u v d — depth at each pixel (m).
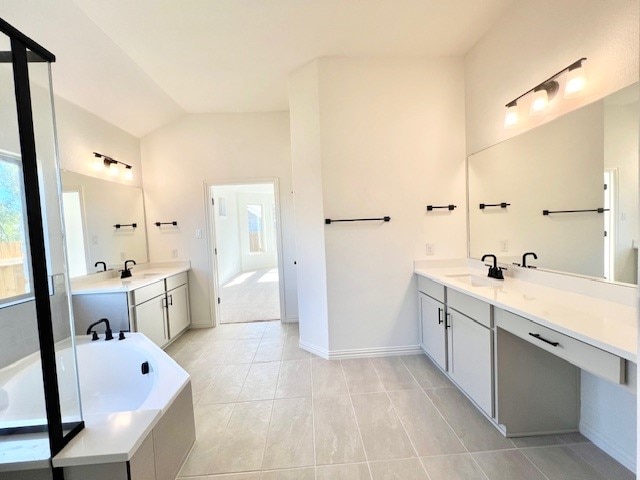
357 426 1.92
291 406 2.15
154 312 3.15
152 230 4.02
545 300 1.72
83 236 2.95
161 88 3.22
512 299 1.77
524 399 1.79
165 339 3.36
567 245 1.85
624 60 1.49
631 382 1.09
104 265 3.22
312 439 1.82
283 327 3.94
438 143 2.85
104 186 3.27
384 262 2.87
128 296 2.74
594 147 1.65
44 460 1.15
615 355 1.11
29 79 1.21
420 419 1.97
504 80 2.31
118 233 3.47
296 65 2.85
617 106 1.52
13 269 1.43
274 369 2.73
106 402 2.17
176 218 4.00
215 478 1.56
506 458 1.63
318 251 2.88
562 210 1.87
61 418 1.22
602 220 1.62
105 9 2.04
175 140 3.97
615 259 1.57
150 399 1.54
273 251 9.76
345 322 2.88
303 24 2.29
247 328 3.95
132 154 3.80
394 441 1.78
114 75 2.78
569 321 1.37
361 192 2.82
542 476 1.51
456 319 2.24
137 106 3.37
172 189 3.99
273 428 1.93
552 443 1.73
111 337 2.35
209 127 3.97
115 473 1.17
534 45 2.02
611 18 1.53
